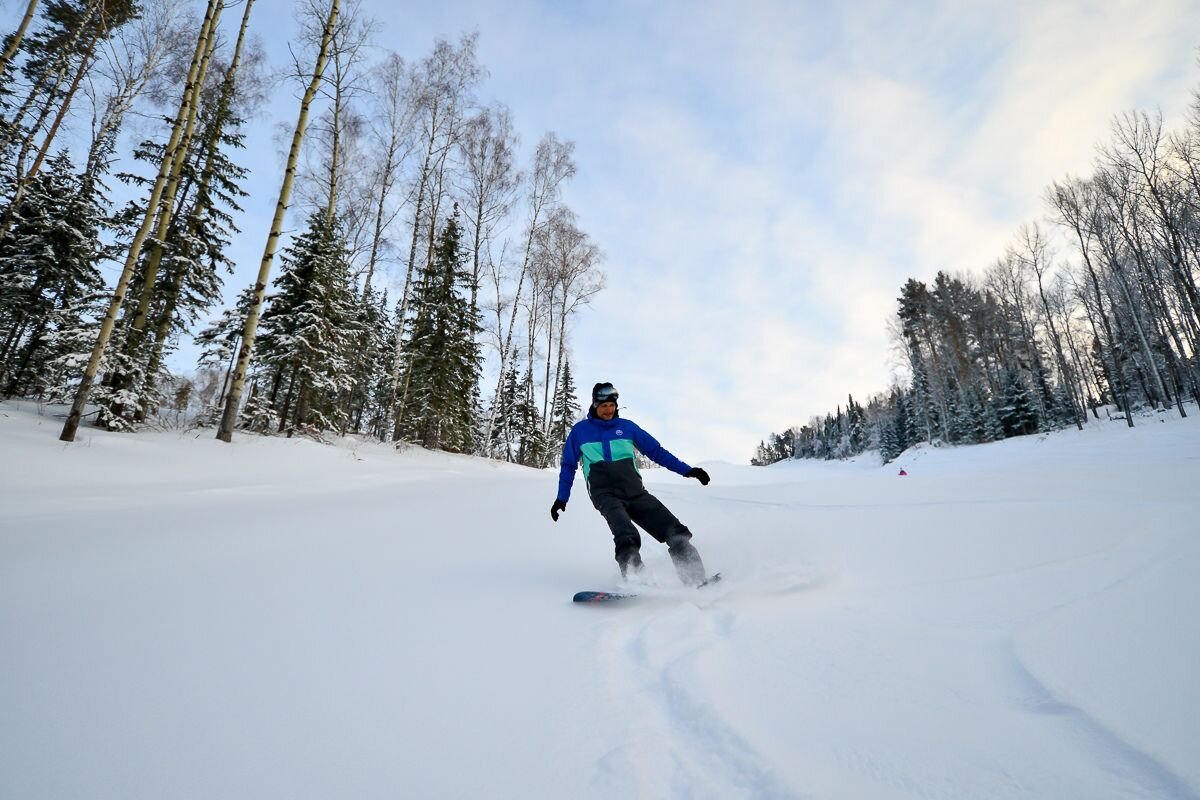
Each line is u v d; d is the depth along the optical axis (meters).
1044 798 0.87
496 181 19.09
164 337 12.88
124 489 6.16
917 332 48.22
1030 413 37.72
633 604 2.26
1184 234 23.06
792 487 7.63
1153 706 1.12
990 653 1.48
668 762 1.06
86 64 12.27
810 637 1.70
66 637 1.76
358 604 2.23
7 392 13.49
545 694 1.38
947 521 3.79
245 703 1.33
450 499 6.66
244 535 3.80
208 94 13.63
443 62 17.38
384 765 1.07
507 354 20.56
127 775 1.02
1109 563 2.33
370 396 24.20
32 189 14.29
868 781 0.95
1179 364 28.39
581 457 3.29
